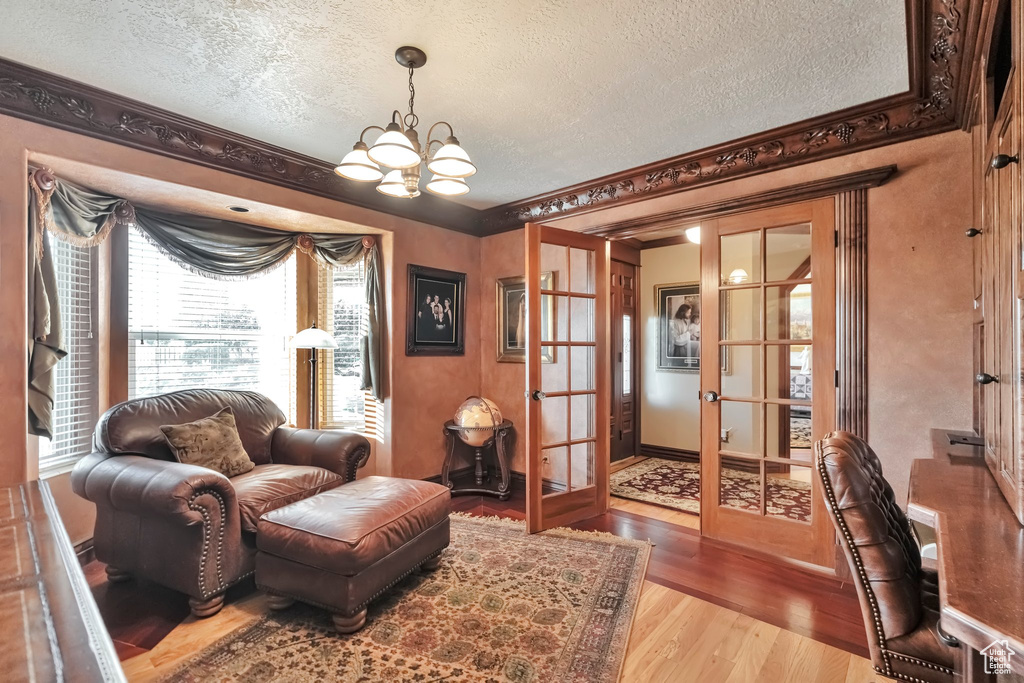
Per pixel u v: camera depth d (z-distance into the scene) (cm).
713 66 208
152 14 174
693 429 503
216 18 176
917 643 120
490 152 302
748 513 285
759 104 242
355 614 198
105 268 289
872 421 247
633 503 372
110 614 215
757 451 287
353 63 205
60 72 213
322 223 349
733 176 296
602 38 188
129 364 301
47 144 221
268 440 310
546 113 251
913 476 146
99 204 263
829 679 173
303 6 169
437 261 412
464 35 186
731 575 253
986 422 165
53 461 262
